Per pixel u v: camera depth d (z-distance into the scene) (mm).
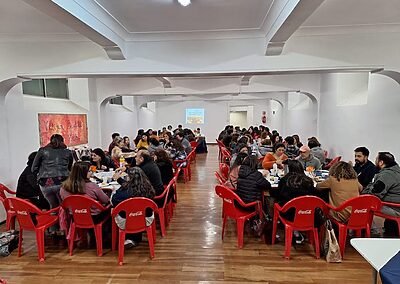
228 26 3814
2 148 4438
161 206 3930
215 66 4176
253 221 3930
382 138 4867
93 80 7832
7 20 3430
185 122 16469
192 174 8266
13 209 3439
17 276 3004
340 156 6363
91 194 3375
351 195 3275
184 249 3561
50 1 2342
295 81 7836
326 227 3275
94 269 3127
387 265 1598
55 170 3816
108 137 8969
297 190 3318
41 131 5617
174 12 3277
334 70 4105
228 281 2883
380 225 4109
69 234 3439
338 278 2910
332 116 6906
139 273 3041
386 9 3254
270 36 3670
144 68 4199
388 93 4680
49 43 4152
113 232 3512
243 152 4500
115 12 3264
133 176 3418
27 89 5715
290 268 3105
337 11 3305
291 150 6047
